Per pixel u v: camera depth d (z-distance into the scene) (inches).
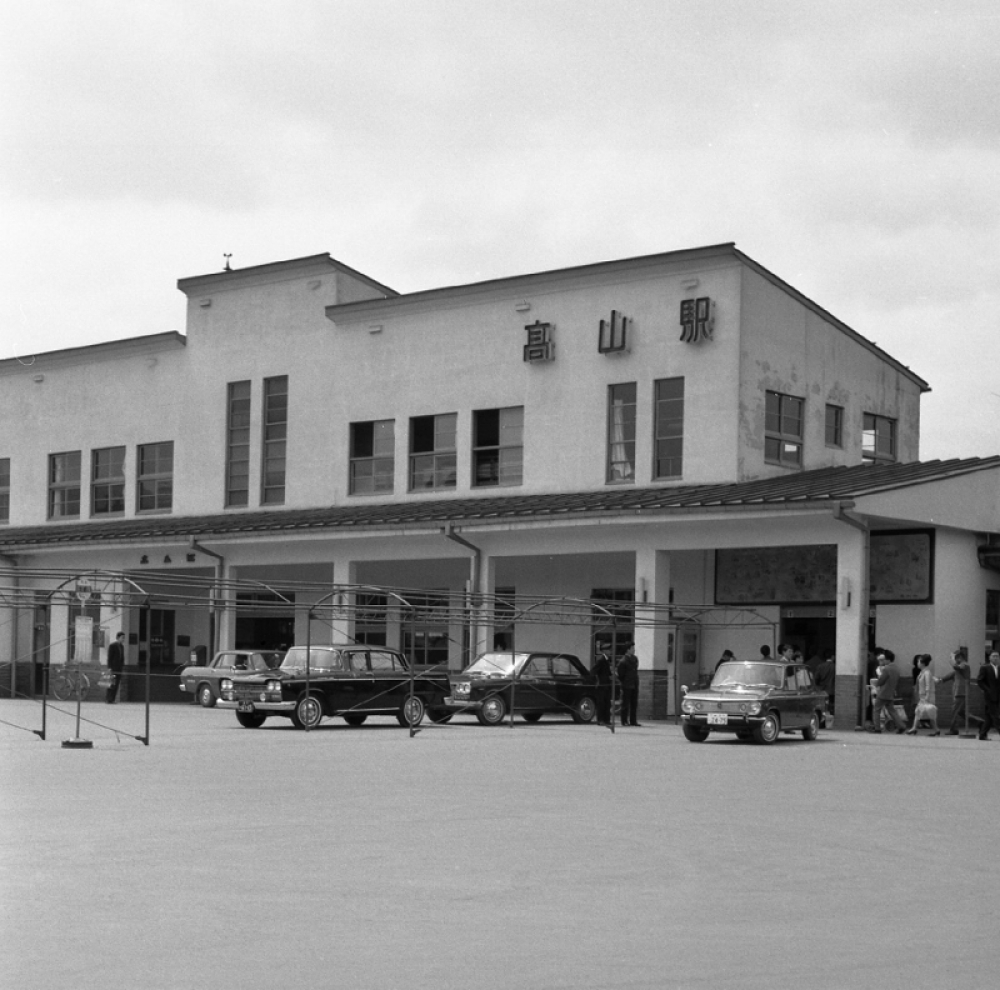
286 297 1811.0
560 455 1557.6
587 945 322.0
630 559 1546.5
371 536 1545.3
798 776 778.8
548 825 533.6
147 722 957.2
